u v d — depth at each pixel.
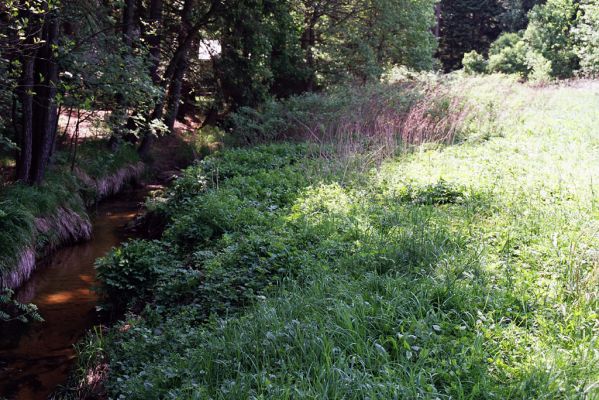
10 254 9.38
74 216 12.64
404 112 17.16
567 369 4.37
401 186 10.59
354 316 5.34
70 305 8.97
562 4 37.09
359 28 28.52
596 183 9.60
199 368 5.29
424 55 31.19
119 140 18.34
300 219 9.27
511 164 11.70
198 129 25.50
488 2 54.81
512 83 23.75
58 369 7.01
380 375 4.48
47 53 11.84
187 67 23.08
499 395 4.09
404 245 7.12
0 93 11.05
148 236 12.77
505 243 7.12
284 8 23.33
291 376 4.63
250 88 23.69
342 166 12.95
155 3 19.31
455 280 5.94
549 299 5.57
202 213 10.27
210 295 7.11
